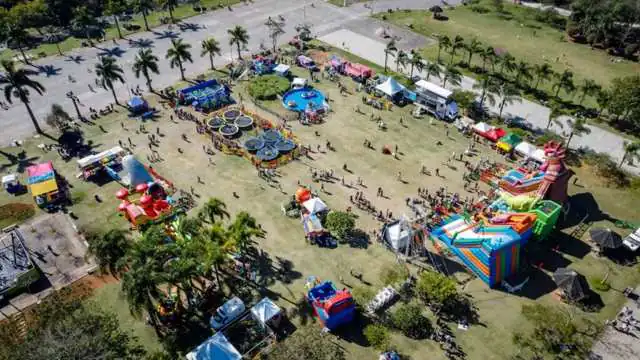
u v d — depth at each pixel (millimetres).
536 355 67312
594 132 114375
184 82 132625
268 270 79500
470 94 123250
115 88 130125
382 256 82188
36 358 59688
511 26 170500
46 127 115625
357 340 69312
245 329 70562
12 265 78188
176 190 94938
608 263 81375
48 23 167875
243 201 93375
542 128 115688
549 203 84562
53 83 132500
